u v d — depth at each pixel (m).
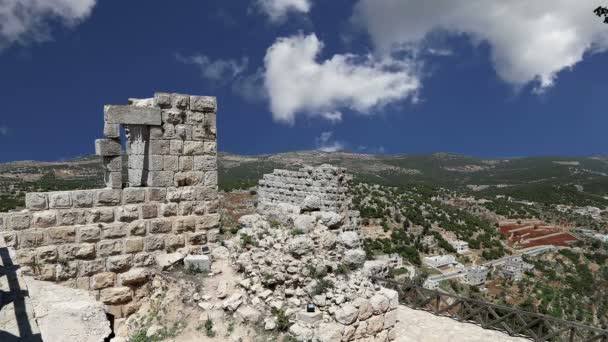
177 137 12.18
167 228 12.05
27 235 10.05
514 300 58.47
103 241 11.06
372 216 73.38
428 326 12.90
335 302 10.17
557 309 56.88
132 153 12.43
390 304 11.09
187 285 11.01
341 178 21.64
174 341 9.82
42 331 6.58
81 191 10.80
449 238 77.19
